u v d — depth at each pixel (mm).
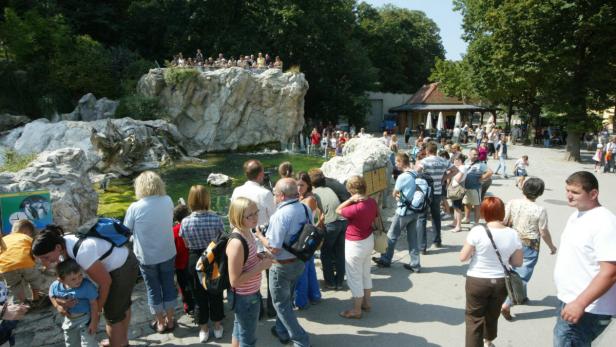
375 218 6332
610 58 24000
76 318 4199
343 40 44438
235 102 32094
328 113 46531
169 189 17812
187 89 30734
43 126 22875
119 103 30188
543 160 25516
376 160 10609
